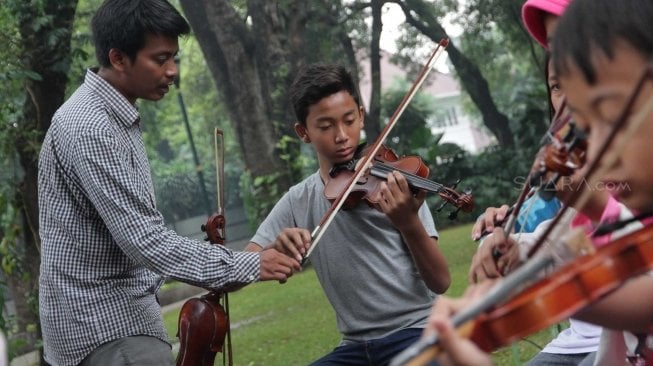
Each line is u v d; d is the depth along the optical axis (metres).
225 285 3.55
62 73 7.66
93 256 3.61
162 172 22.86
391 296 3.63
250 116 17.41
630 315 1.68
